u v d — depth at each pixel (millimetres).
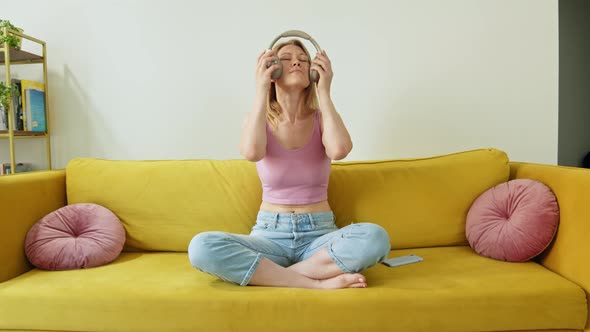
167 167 1598
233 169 1589
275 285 1117
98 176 1573
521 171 1528
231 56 1929
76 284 1135
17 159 2033
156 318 1048
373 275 1197
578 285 1088
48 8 1964
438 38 1894
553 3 1865
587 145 2887
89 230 1409
